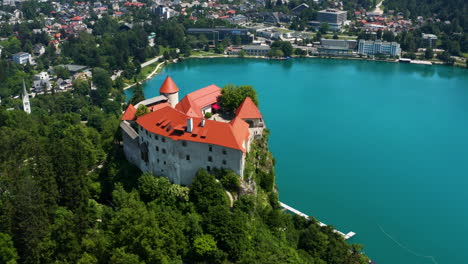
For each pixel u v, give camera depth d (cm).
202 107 19325
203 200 13312
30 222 10662
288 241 14088
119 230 10988
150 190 13962
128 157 16500
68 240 10731
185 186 14325
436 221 18850
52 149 13688
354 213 19225
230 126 13762
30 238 10556
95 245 10575
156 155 14675
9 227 10644
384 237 17850
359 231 18125
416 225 18575
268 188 16225
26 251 10562
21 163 14125
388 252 17075
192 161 14012
